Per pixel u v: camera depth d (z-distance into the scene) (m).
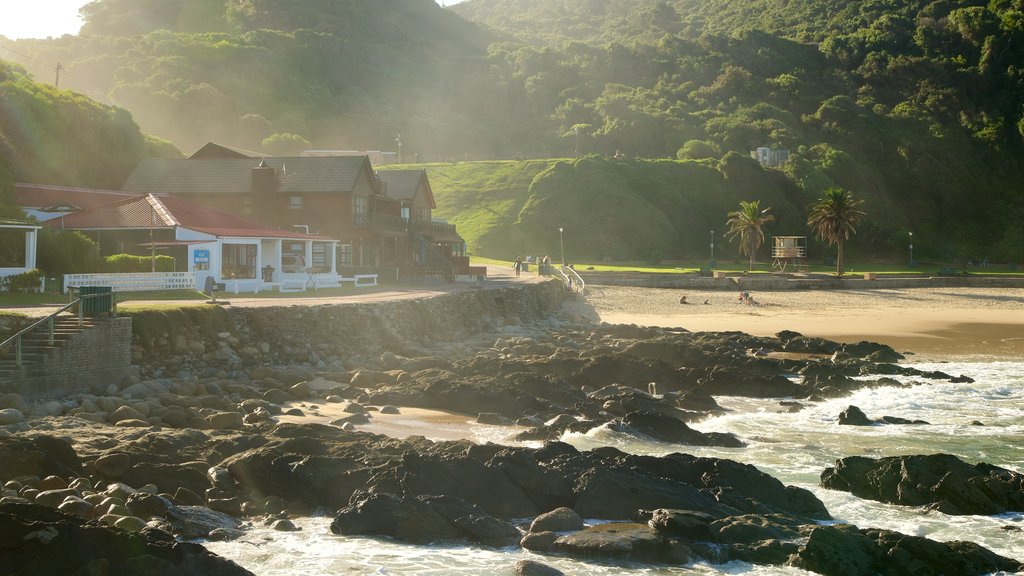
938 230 164.62
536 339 45.53
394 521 15.77
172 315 29.23
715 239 141.12
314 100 195.12
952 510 17.84
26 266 39.16
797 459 22.31
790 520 16.50
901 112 195.12
